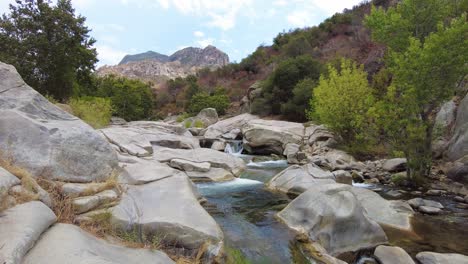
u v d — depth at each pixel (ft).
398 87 36.19
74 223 13.97
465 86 44.21
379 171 41.16
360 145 49.21
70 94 86.58
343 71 50.78
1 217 10.71
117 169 21.42
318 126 61.98
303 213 22.20
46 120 19.33
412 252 19.48
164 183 21.36
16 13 77.77
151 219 15.64
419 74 32.89
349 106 49.06
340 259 18.35
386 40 48.78
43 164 16.29
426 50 32.40
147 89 143.43
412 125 34.01
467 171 32.58
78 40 83.25
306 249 18.89
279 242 19.49
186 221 16.07
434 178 36.32
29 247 9.71
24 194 12.44
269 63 148.87
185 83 196.75
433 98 34.45
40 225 11.00
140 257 12.19
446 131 42.50
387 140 40.09
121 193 18.17
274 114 90.22
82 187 16.60
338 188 23.04
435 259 17.21
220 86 145.48
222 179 36.65
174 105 173.27
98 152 19.86
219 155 43.32
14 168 13.85
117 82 129.59
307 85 80.89
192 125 92.84
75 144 18.49
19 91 20.52
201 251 14.79
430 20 45.52
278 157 55.52
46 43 75.66
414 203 28.12
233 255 16.51
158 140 47.39
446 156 39.68
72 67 86.17
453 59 31.63
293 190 31.17
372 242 20.12
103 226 14.30
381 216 24.90
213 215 23.80
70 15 82.28
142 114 124.47
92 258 9.71
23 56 75.31
